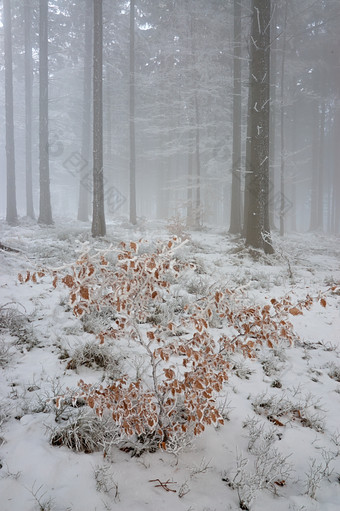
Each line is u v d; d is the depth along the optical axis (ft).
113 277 8.14
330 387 12.92
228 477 8.21
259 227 37.17
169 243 8.02
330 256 46.16
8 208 59.88
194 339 8.91
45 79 57.82
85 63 75.61
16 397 10.32
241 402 11.34
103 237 40.93
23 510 6.56
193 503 7.32
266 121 37.06
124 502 7.11
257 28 36.94
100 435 8.55
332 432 10.37
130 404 8.09
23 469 7.51
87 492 7.16
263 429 10.06
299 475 8.58
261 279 27.32
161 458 8.53
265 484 7.88
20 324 15.24
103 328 15.43
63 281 7.43
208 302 8.57
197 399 8.43
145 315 8.97
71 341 14.15
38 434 8.71
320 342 16.98
